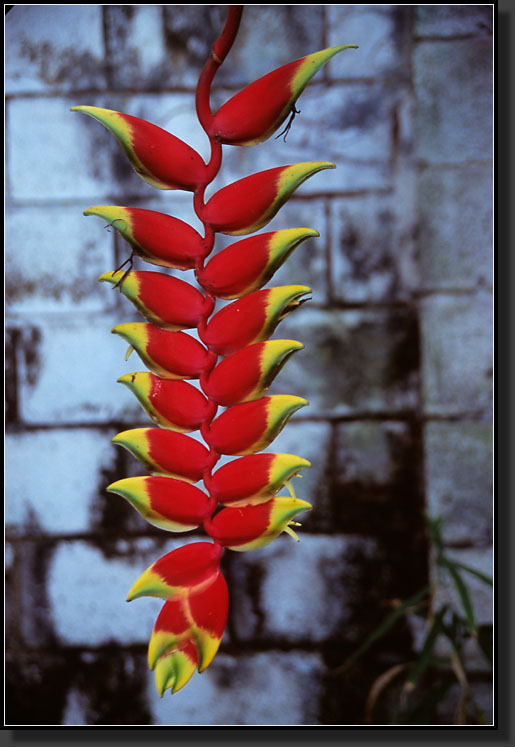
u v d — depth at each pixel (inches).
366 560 98.7
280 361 58.2
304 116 97.8
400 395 98.4
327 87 97.7
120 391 99.0
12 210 98.4
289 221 98.1
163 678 56.7
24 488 99.3
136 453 60.1
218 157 60.6
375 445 98.5
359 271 98.1
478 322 98.0
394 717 98.5
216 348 60.6
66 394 99.0
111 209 58.6
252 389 59.2
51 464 99.2
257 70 97.3
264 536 59.0
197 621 57.8
